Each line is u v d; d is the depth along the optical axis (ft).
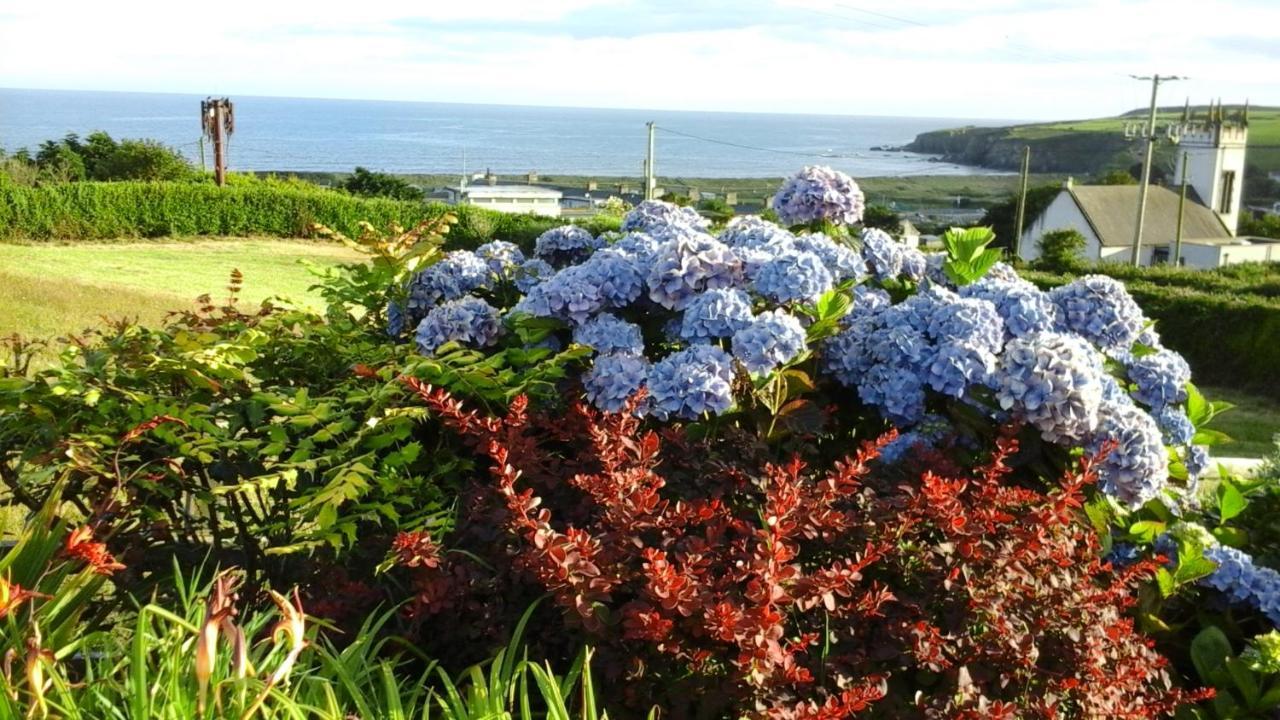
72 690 6.84
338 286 12.32
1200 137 232.32
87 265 60.29
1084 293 12.03
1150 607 9.73
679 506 8.10
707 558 7.89
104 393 9.48
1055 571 8.11
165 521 9.25
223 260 68.28
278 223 81.92
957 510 7.93
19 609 7.30
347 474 8.61
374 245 11.63
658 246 11.50
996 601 7.59
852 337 11.21
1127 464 9.77
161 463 9.50
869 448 8.11
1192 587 10.17
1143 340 13.35
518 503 7.48
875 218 191.62
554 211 176.55
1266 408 40.19
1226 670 9.19
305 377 11.31
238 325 11.41
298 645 5.71
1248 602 10.23
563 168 602.03
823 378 11.35
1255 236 243.60
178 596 9.07
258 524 9.84
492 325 11.05
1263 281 57.00
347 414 9.77
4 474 9.57
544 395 10.17
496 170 557.74
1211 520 11.94
